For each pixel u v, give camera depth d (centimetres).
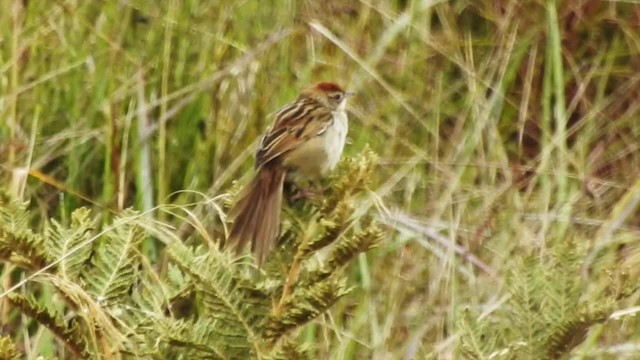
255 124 1035
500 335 677
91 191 1027
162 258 873
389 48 1141
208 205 962
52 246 616
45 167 1029
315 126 815
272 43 1064
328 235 581
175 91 1061
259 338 577
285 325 573
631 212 1086
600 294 854
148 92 1059
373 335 909
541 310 593
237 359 576
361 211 928
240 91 1041
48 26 1087
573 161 1101
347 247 577
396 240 993
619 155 1134
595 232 1042
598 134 1149
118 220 636
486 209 1034
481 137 1094
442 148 1110
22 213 611
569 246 599
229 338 575
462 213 1033
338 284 557
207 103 1040
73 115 1041
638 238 1030
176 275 634
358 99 1097
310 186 786
